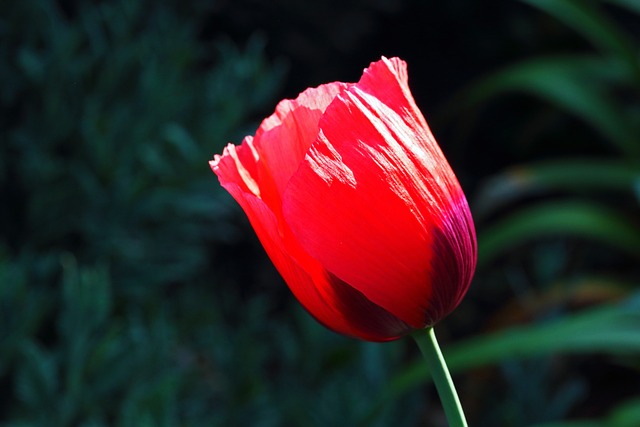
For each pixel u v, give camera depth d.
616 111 1.49
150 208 1.20
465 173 2.32
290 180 0.44
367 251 0.44
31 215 1.19
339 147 0.44
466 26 2.35
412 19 2.33
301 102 0.48
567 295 1.40
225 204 1.27
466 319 2.01
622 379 1.83
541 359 1.13
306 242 0.44
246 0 1.96
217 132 1.22
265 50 2.01
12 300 0.96
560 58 1.55
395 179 0.44
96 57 1.24
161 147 1.21
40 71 1.20
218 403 1.13
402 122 0.45
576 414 1.76
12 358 0.95
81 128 1.21
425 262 0.45
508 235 1.34
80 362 0.88
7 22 1.22
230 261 1.96
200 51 1.45
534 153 2.32
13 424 0.86
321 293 0.46
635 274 2.02
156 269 1.24
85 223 1.19
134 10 1.26
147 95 1.23
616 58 1.45
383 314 0.46
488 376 1.36
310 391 1.09
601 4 2.28
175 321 1.23
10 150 1.22
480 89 1.66
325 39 2.05
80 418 0.90
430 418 1.65
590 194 2.10
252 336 1.07
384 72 0.46
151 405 0.84
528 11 2.33
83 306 0.89
